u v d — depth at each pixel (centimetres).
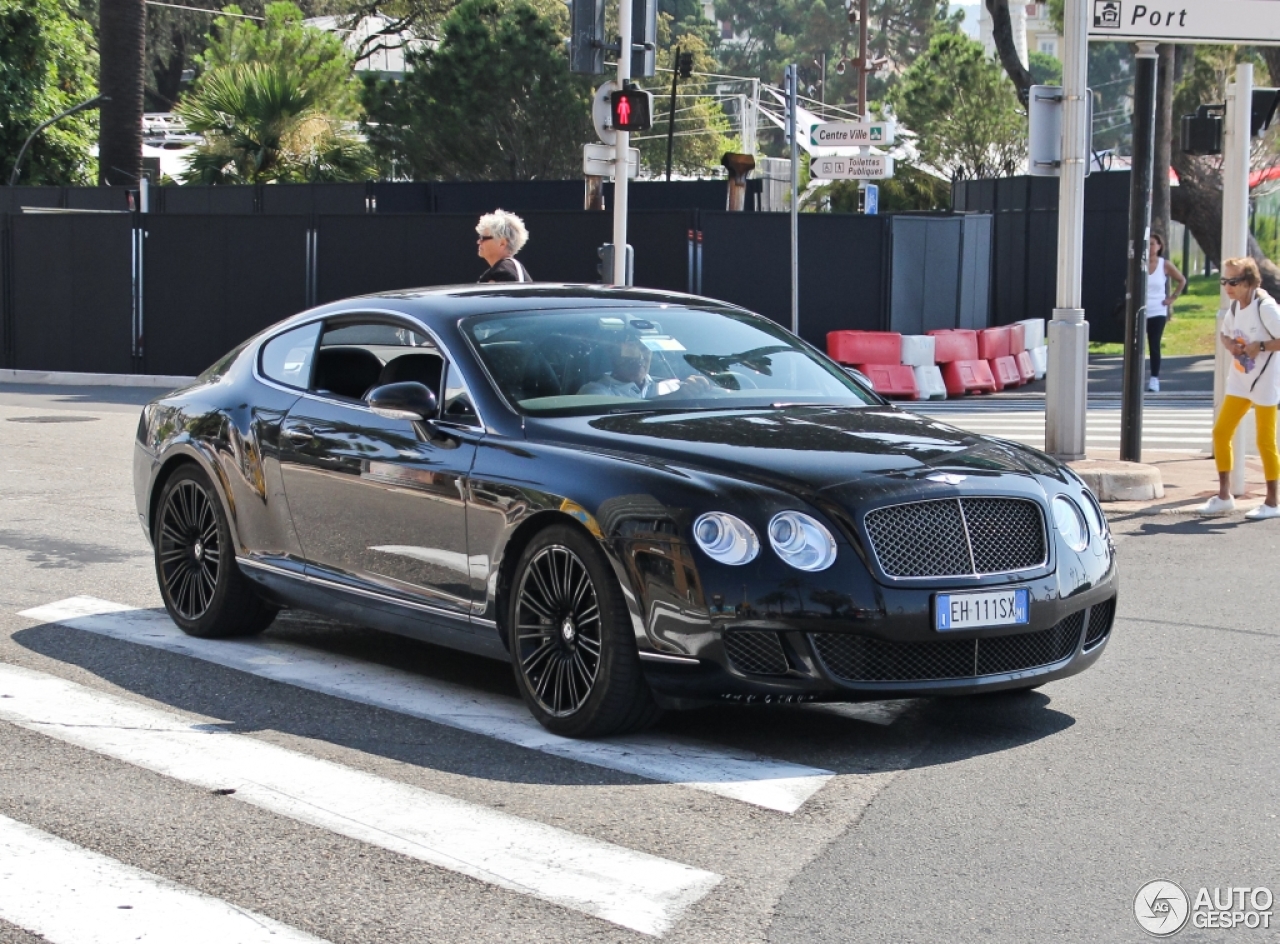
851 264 2236
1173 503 1094
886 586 499
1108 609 568
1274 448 1036
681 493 507
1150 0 1159
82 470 1304
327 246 2258
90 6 5484
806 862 421
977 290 2378
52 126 4006
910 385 2083
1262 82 3347
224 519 686
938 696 515
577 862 421
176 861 423
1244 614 750
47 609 767
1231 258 1039
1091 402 1923
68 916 385
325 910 389
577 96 3722
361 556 616
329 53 3922
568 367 602
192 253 2297
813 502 504
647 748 528
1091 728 556
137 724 560
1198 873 412
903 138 4259
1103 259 2809
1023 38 9600
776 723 562
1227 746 533
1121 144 7894
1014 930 374
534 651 548
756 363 642
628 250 1589
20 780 495
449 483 573
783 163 4588
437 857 425
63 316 2362
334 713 575
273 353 699
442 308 632
